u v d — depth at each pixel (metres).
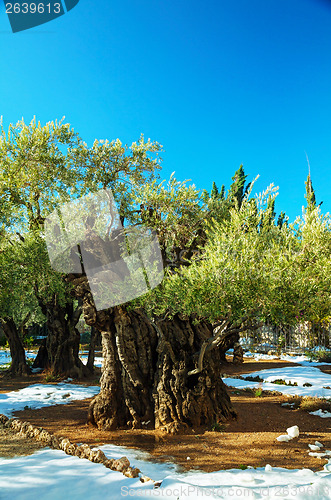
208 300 6.52
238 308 6.48
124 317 8.79
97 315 8.49
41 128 11.14
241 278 6.32
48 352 17.50
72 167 11.01
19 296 15.17
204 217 9.42
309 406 9.97
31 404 11.09
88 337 32.75
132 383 8.75
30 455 6.59
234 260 6.50
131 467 5.66
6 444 7.37
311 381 13.95
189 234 9.12
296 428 7.68
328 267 6.95
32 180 11.02
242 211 7.43
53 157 10.82
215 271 6.32
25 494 4.75
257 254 6.71
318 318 7.03
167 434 7.88
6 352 28.80
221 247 6.82
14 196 10.51
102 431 8.13
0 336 34.22
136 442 7.40
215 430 8.14
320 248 7.41
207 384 8.82
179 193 8.76
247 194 7.52
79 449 6.59
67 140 11.34
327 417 9.22
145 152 11.66
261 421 8.90
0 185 10.18
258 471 5.57
